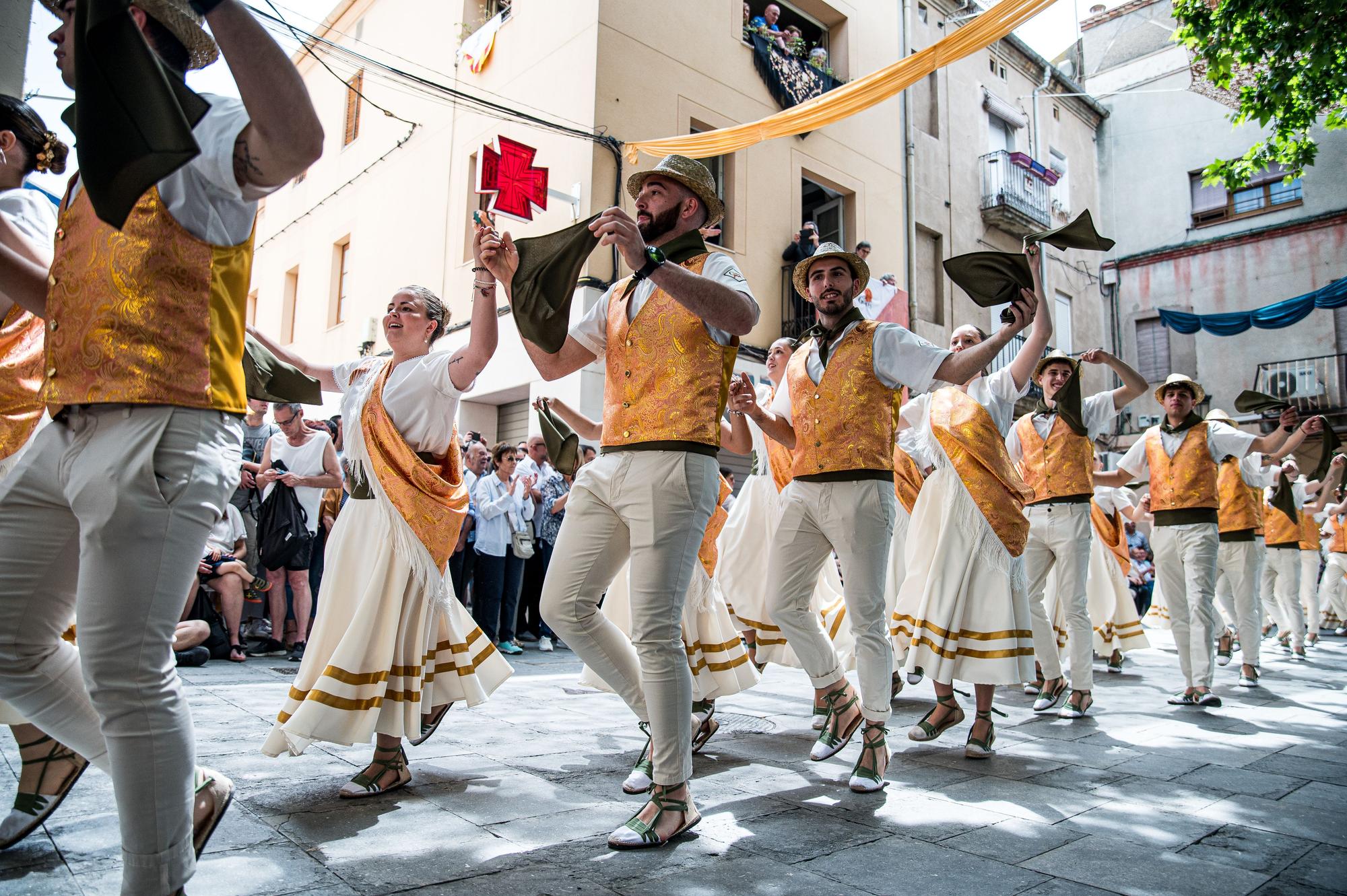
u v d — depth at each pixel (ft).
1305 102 27.32
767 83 40.60
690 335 8.23
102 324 5.28
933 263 51.13
